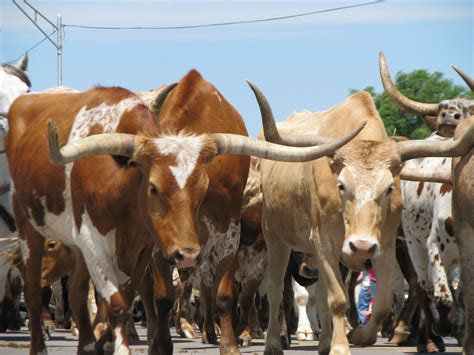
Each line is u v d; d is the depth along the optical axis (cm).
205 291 1670
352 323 2120
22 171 1285
